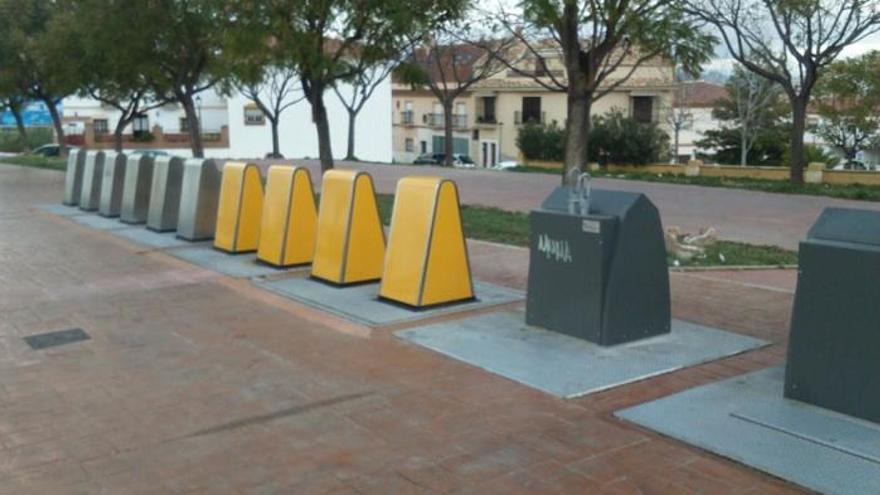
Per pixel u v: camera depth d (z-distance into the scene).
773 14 22.16
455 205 7.06
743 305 7.13
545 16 12.79
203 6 17.61
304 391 5.11
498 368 5.40
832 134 37.09
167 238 11.14
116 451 4.25
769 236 12.71
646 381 5.15
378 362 5.66
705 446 4.13
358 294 7.54
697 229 13.51
